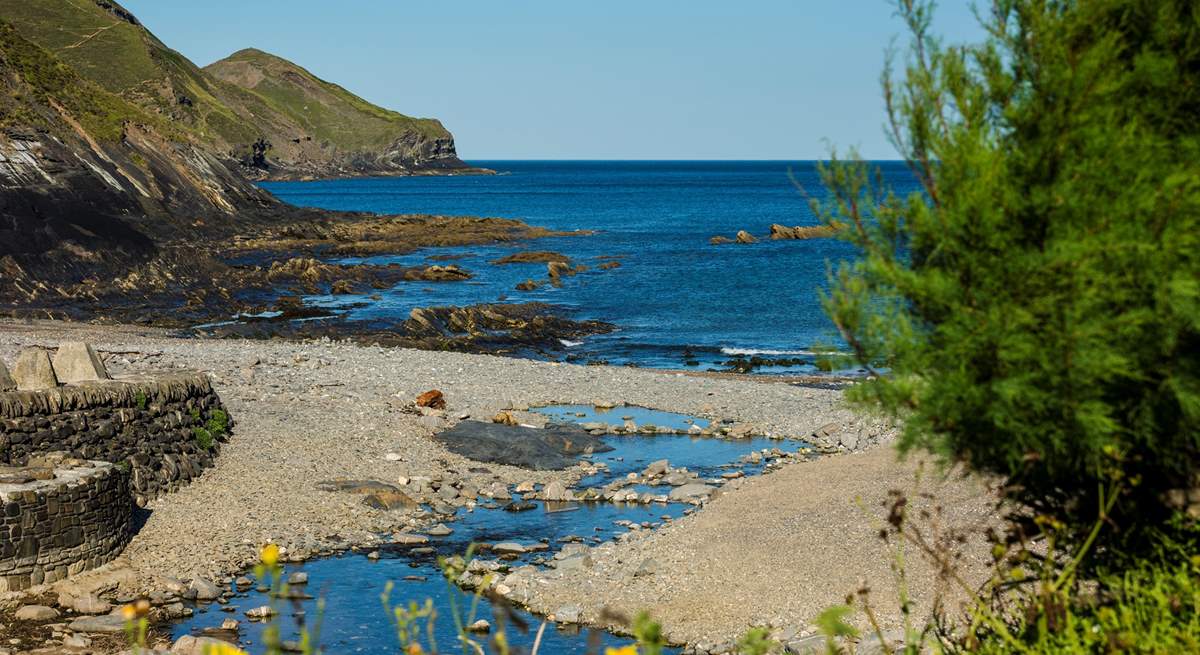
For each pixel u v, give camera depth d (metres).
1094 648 5.41
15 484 14.34
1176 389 5.00
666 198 184.88
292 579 15.21
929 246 5.64
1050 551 5.68
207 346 34.81
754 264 73.69
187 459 19.48
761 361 40.00
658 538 16.77
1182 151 5.50
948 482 16.48
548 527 18.64
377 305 53.22
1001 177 5.43
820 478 18.66
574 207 156.88
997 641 6.13
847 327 5.64
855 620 12.41
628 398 31.09
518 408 28.94
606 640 13.20
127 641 12.58
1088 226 5.22
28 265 51.25
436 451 23.70
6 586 13.83
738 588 14.15
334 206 160.50
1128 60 5.82
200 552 16.06
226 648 4.43
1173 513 5.69
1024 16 5.77
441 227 98.62
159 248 59.91
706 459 24.41
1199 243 5.05
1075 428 5.10
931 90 5.65
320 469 20.98
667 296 58.31
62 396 17.08
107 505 15.41
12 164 63.03
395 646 12.81
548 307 52.41
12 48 82.81
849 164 5.81
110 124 83.25
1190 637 4.92
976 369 5.27
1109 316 5.13
